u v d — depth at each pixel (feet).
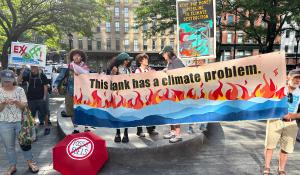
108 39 202.18
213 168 16.92
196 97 16.85
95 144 15.85
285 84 15.14
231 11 72.13
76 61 19.42
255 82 15.74
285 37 162.91
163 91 17.24
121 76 17.44
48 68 59.06
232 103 16.26
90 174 15.26
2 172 16.44
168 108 17.29
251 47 172.55
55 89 21.72
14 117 15.62
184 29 19.30
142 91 17.42
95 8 77.00
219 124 28.63
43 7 79.51
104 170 16.58
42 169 16.75
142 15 81.46
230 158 18.63
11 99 15.29
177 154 18.42
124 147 17.44
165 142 18.58
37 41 157.48
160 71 17.13
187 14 19.19
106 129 22.34
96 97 17.66
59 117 26.76
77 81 17.66
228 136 24.03
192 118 17.03
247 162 17.95
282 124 14.88
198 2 18.85
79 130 21.63
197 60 20.38
